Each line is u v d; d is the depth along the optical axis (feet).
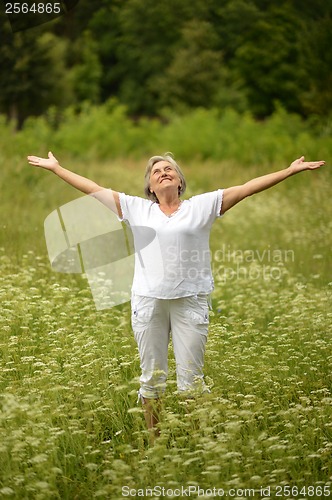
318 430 18.63
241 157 89.51
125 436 19.49
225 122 106.52
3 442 16.84
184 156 97.25
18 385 20.79
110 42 152.66
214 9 142.72
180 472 16.37
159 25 148.05
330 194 59.98
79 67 155.53
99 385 20.93
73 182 20.11
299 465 17.71
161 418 18.92
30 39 112.37
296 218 52.49
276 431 19.40
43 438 17.24
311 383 21.67
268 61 137.59
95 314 26.55
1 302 26.96
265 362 22.94
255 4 136.36
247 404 18.62
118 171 75.31
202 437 17.17
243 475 16.34
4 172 60.34
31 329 25.84
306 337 25.07
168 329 19.92
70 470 17.42
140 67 160.25
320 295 30.07
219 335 24.20
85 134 101.50
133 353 23.72
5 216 45.19
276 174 19.67
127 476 16.25
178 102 149.38
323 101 101.35
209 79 148.56
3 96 116.47
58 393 20.17
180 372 19.75
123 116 118.32
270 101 142.82
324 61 101.55
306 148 81.87
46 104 121.49
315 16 117.60
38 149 78.23
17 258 34.99
